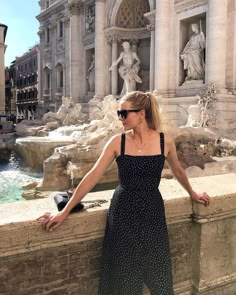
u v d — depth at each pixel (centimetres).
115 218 326
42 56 4991
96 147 1596
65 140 2047
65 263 362
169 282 334
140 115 328
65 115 3325
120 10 3222
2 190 1630
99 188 1459
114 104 2092
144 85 3250
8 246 323
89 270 376
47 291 355
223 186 477
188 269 440
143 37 3234
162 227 330
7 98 9762
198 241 434
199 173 1445
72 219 347
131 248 320
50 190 1532
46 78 4866
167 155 349
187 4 2477
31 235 331
